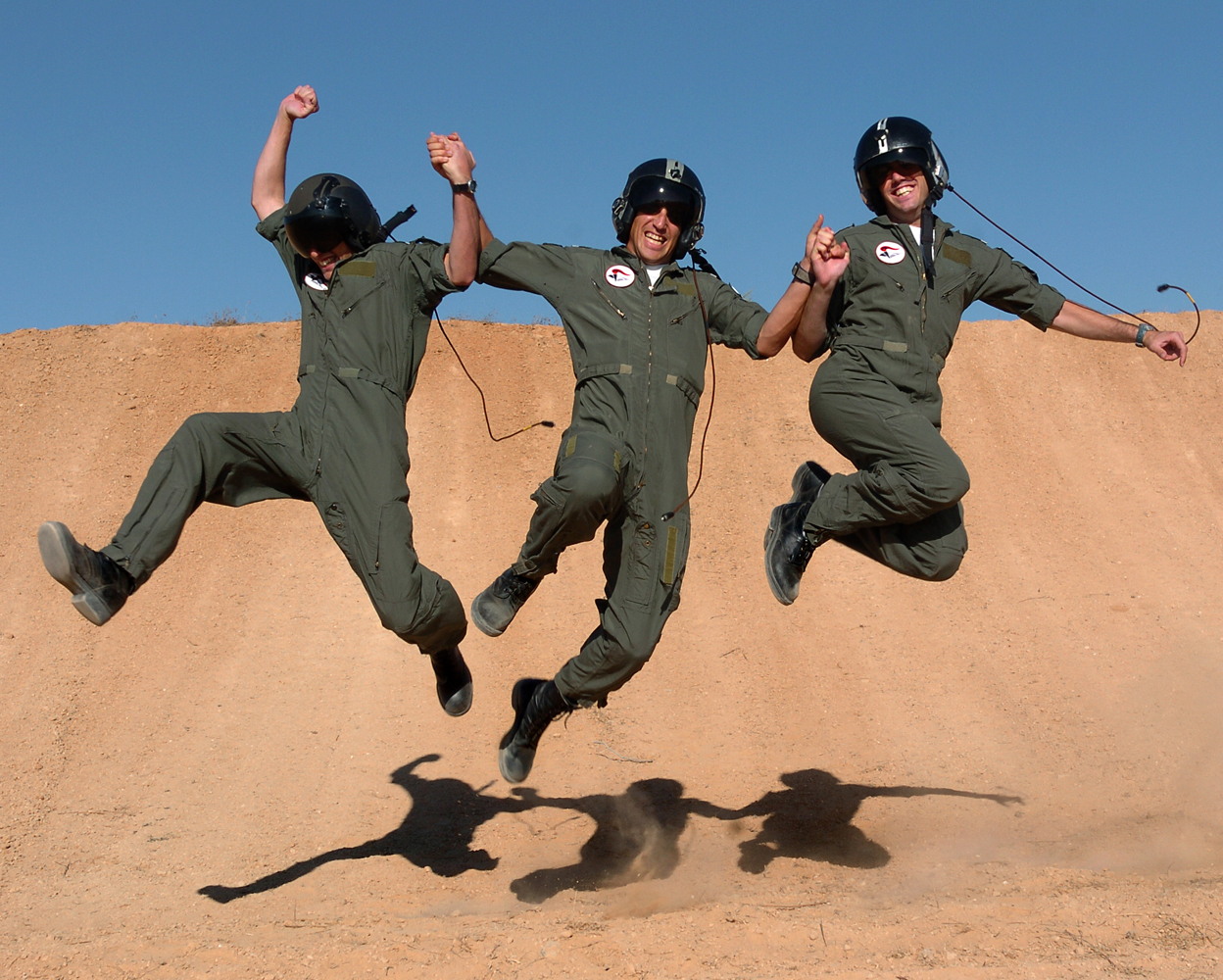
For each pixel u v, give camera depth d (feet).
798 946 15.61
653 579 17.84
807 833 23.27
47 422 45.03
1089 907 16.24
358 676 32.40
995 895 17.78
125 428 44.83
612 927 16.66
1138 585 37.40
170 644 33.68
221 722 29.71
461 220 17.39
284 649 33.83
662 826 24.06
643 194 17.78
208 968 15.72
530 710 19.44
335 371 17.62
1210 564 38.78
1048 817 23.36
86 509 40.34
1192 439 47.47
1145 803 23.85
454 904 20.22
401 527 17.46
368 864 22.31
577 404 18.04
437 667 19.89
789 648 33.91
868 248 18.24
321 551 39.60
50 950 17.13
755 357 18.51
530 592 19.16
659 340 17.83
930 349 18.24
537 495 17.40
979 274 18.69
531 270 18.17
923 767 26.76
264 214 19.02
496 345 51.72
